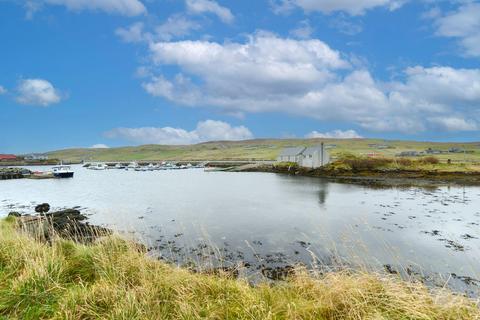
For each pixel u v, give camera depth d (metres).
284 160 108.25
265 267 14.80
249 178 75.38
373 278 5.75
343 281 5.70
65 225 22.72
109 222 25.47
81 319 4.94
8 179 83.88
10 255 7.34
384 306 5.01
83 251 7.76
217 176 87.38
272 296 5.91
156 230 22.73
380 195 41.91
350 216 27.88
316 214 28.95
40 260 6.39
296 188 51.41
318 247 18.19
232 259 16.03
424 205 33.56
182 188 55.22
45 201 40.94
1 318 4.88
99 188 57.94
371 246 18.33
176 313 5.14
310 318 4.98
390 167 73.50
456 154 139.00
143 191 51.12
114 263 7.00
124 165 164.62
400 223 24.91
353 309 4.83
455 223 24.91
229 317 5.12
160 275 6.33
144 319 4.77
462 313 4.71
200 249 17.73
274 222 25.56
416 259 16.02
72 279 6.53
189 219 27.03
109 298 5.40
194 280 6.23
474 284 12.71
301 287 6.40
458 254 16.98
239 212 30.36
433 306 4.85
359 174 71.81
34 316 4.96
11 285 5.80
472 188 48.59
